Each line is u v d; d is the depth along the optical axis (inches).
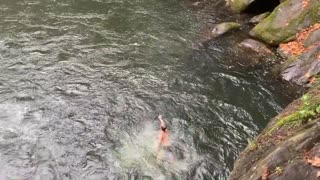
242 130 412.8
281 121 338.3
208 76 501.4
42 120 414.3
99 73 498.3
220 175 360.2
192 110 440.5
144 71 506.6
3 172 353.4
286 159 272.5
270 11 652.7
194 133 407.5
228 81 492.1
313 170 251.6
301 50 526.3
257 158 318.0
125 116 426.6
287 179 259.9
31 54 529.7
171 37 589.9
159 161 372.8
